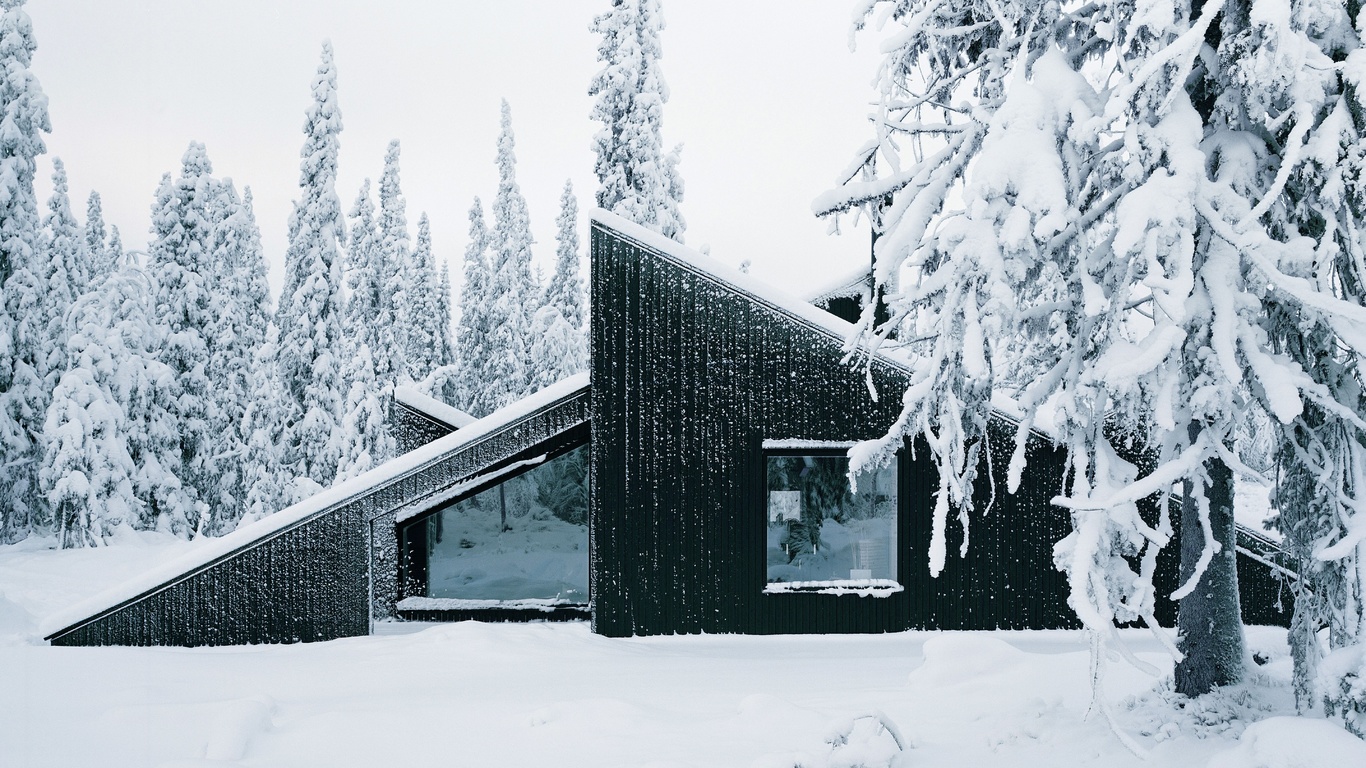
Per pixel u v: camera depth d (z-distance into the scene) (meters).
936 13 8.67
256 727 8.05
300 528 13.52
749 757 7.21
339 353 35.75
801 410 13.67
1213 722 7.35
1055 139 7.09
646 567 13.55
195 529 39.66
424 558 15.23
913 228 7.94
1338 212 6.86
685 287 13.69
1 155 36.50
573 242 54.97
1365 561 6.47
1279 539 13.09
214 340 42.62
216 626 13.37
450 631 13.21
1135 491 6.32
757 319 13.69
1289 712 7.42
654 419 13.63
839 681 10.29
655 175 28.86
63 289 39.75
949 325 7.13
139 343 38.47
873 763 6.88
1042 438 13.54
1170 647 6.43
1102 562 6.51
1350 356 6.73
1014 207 6.75
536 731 8.07
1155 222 6.33
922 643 13.01
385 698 9.56
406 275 48.25
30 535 36.22
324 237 35.69
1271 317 7.21
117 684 9.84
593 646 12.68
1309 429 7.07
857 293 16.95
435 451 13.68
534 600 15.23
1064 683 9.27
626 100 29.25
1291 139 6.32
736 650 12.53
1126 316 7.16
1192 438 7.42
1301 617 7.26
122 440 35.12
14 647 12.29
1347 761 5.52
